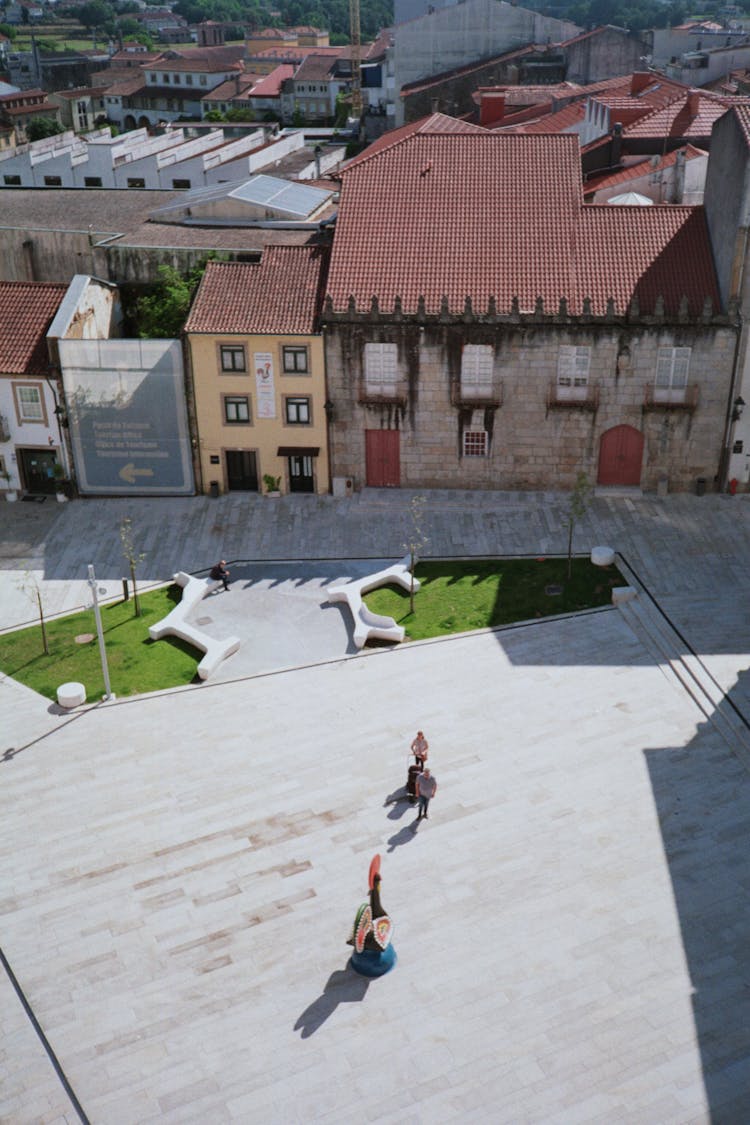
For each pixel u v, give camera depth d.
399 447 46.50
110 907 25.94
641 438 45.44
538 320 43.06
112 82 195.62
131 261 52.81
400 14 137.88
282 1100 20.61
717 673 34.03
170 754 31.77
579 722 32.28
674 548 42.06
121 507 47.22
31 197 67.50
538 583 40.41
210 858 27.41
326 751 31.53
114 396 45.81
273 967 23.94
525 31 103.56
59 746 32.34
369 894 23.77
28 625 39.12
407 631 37.84
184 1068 21.50
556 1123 19.72
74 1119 20.58
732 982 22.69
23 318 47.34
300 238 54.38
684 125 60.12
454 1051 21.44
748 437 44.75
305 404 45.69
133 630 38.66
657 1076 20.56
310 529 44.97
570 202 46.84
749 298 42.16
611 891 25.52
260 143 92.06
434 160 48.78
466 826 28.08
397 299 43.25
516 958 23.69
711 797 28.72
